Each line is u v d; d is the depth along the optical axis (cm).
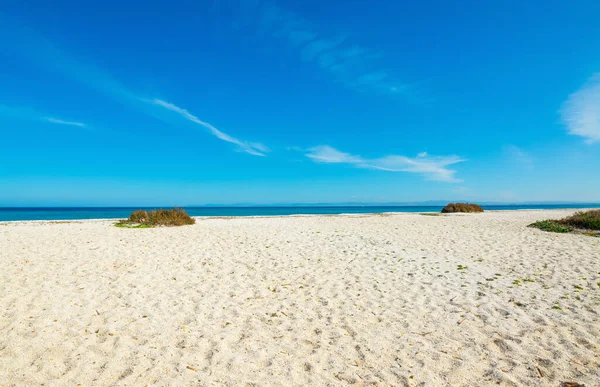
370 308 512
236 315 486
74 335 410
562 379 323
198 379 324
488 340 405
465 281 643
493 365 351
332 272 711
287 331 434
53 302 514
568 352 373
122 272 686
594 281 623
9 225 1527
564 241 1045
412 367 348
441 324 453
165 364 350
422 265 766
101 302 523
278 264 773
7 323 437
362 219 2005
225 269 728
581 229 1264
